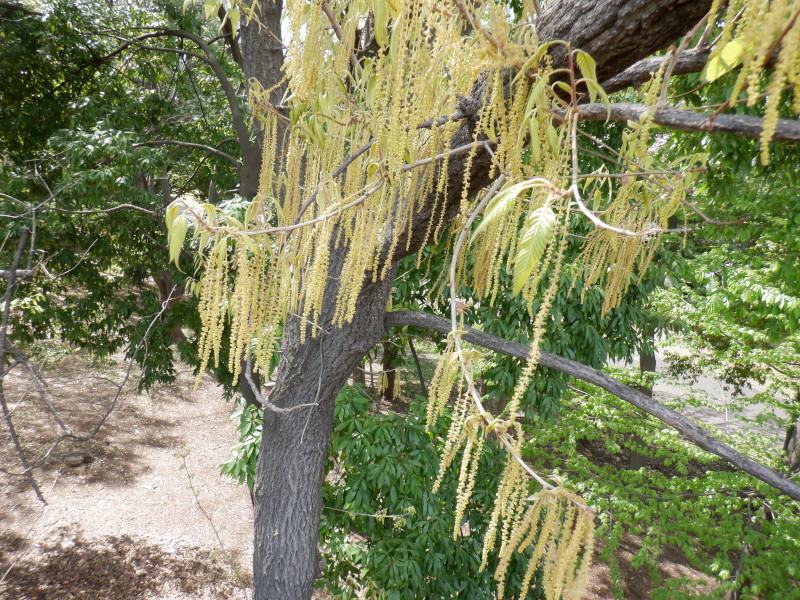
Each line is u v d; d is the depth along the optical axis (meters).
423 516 4.80
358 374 10.10
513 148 1.23
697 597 4.70
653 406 2.72
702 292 7.79
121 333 8.30
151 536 7.31
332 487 5.28
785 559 4.55
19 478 8.02
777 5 0.61
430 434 4.98
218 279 1.14
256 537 3.85
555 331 5.08
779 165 3.94
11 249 5.87
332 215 1.29
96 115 7.34
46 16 7.52
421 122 1.31
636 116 1.29
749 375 7.05
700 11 1.45
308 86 1.54
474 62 1.17
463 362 1.16
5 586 6.07
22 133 7.42
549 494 0.97
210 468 9.23
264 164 1.90
